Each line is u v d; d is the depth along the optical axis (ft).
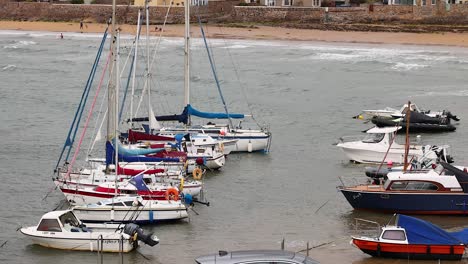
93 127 241.96
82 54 451.53
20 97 296.92
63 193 160.45
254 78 352.49
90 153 199.52
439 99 299.79
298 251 134.00
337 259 129.39
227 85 331.57
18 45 498.28
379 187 157.38
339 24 565.12
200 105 283.18
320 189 176.55
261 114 268.00
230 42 504.43
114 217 146.72
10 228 147.23
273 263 101.76
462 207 152.25
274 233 145.07
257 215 156.56
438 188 152.66
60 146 216.74
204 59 417.28
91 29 607.78
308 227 148.77
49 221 136.15
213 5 618.03
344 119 260.42
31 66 393.09
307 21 587.27
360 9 583.58
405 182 153.69
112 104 170.19
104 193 157.17
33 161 199.52
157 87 321.93
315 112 272.51
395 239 127.95
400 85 336.70
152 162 176.55
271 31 555.69
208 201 166.09
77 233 133.90
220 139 209.77
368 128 244.63
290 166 199.00
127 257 131.13
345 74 368.27
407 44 495.41
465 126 251.80
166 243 138.51
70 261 129.18
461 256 126.21
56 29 609.01
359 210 157.38
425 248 126.41
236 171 193.47
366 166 197.67
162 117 217.77
